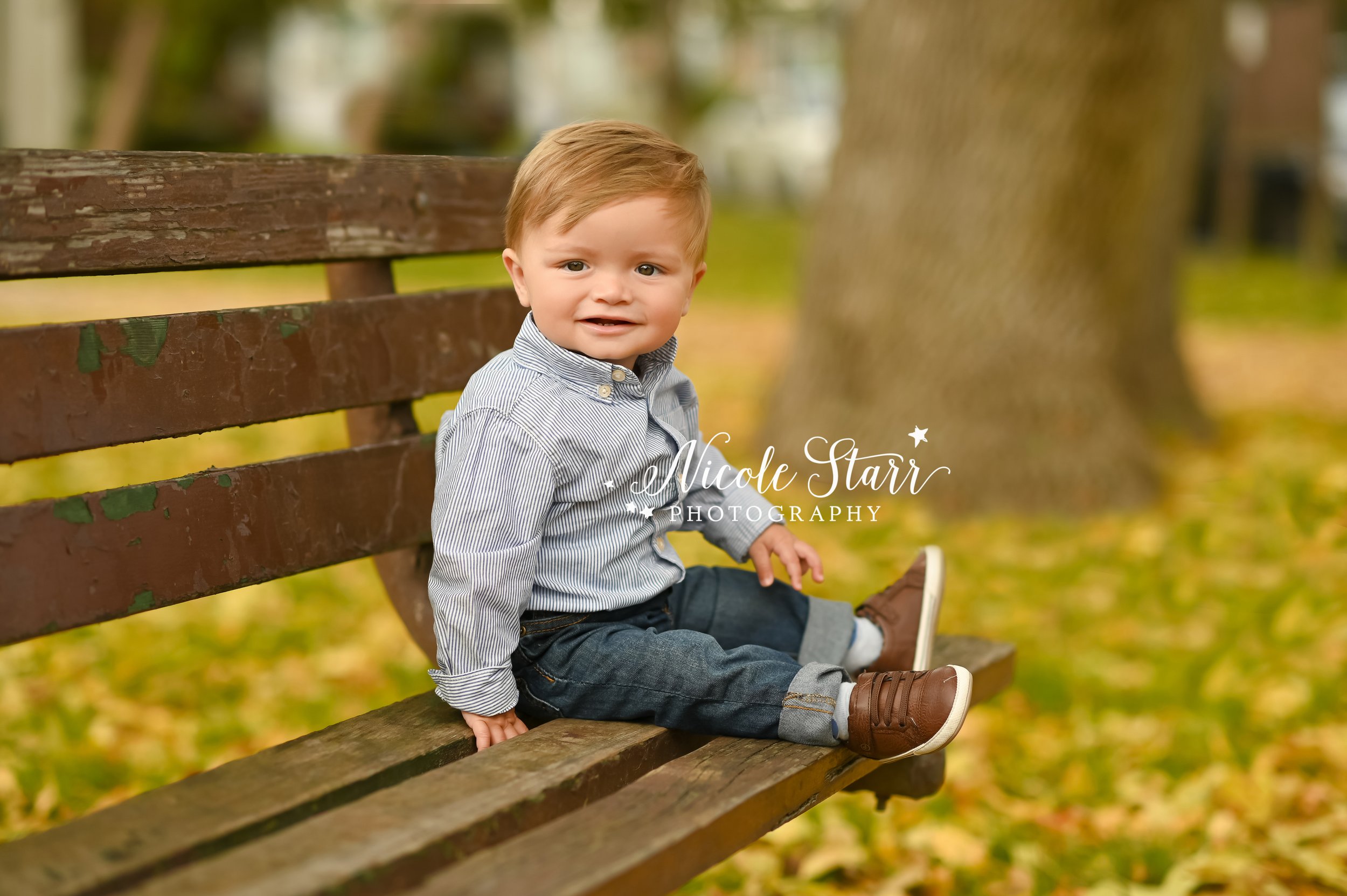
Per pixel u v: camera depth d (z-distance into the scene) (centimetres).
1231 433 722
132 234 196
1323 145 1580
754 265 1612
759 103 2286
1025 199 571
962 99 575
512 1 2377
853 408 590
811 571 237
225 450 653
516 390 207
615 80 2717
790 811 186
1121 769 330
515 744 192
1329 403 829
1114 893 269
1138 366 676
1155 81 574
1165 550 495
